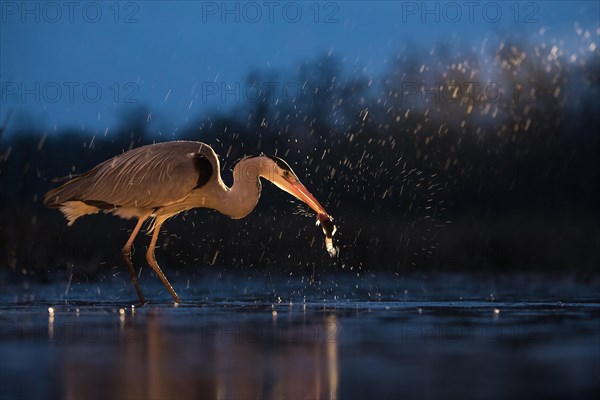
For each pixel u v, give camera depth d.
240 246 19.97
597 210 24.27
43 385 5.96
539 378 6.17
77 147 24.55
